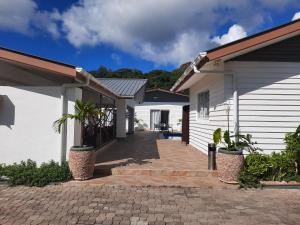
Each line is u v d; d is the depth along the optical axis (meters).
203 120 11.07
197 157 10.02
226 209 5.31
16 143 7.45
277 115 7.85
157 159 9.51
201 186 6.74
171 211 5.15
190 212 5.12
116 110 17.16
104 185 6.71
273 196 6.19
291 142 7.29
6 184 6.80
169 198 5.90
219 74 8.46
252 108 7.85
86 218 4.77
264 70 7.89
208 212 5.14
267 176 7.18
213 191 6.47
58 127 7.40
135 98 17.52
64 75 7.23
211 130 9.66
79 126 7.91
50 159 7.45
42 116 7.46
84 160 7.00
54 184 6.74
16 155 7.45
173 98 27.64
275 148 7.81
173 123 27.50
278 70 7.89
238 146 7.42
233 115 7.84
